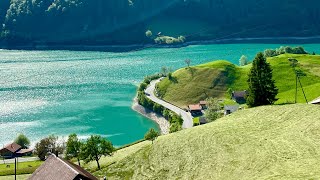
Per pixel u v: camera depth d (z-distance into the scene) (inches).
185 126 6520.7
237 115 3518.7
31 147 6018.7
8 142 6274.6
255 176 2268.7
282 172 2209.6
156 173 2928.2
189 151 3004.4
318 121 2837.1
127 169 3208.7
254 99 4549.7
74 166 2326.5
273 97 4534.9
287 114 3157.0
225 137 2979.8
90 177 2310.5
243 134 2950.3
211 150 2869.1
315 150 2405.3
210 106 6501.0
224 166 2571.4
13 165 5007.4
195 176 2628.0
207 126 3403.1
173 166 2906.0
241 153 2659.9
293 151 2459.4
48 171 2183.8
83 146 4082.2
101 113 7746.1
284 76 7445.9
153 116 7573.8
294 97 5821.9
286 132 2783.0
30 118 7406.5
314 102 3560.5
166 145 3282.5
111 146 4109.3
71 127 6958.7
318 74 7436.0
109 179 3139.8
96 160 4124.0
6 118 7391.7
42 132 6688.0
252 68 4571.9
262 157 2495.1
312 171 2123.5
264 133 2876.5
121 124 7170.3
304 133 2684.5
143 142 4899.1
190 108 7214.6
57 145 5561.0
